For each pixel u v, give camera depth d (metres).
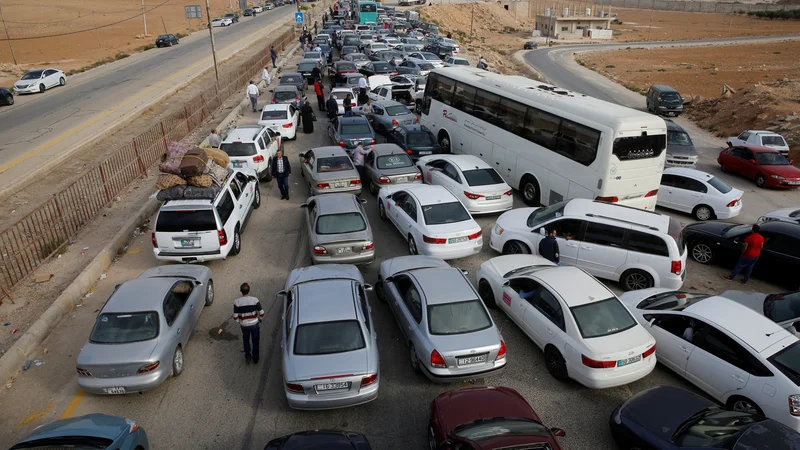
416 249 12.68
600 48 81.50
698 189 16.23
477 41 87.88
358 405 8.29
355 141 19.11
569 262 12.12
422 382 8.78
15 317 10.30
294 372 7.56
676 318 8.92
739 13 134.88
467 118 19.33
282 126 21.62
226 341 9.80
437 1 114.69
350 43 45.00
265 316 10.52
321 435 6.59
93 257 12.62
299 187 17.84
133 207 15.62
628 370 8.16
